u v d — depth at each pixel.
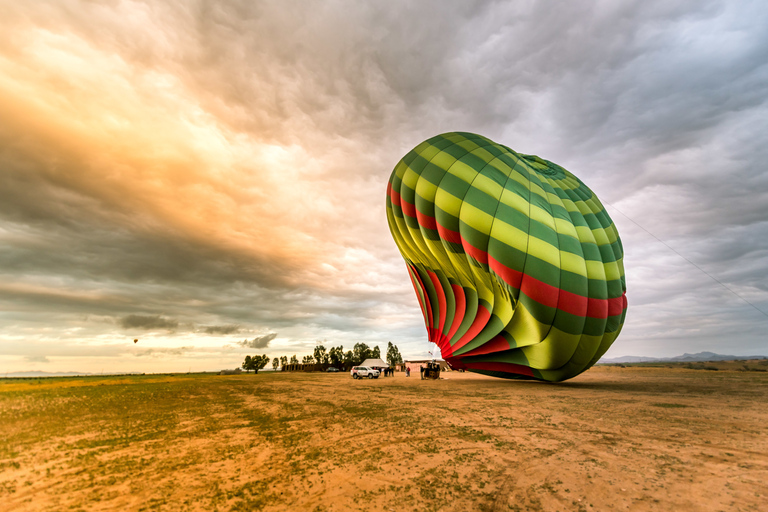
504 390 22.78
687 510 5.20
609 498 5.61
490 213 23.00
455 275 27.80
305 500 5.53
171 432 10.11
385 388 25.83
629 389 22.62
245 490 5.91
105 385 27.11
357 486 6.13
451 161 26.05
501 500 5.56
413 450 8.35
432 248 27.62
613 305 24.45
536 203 23.58
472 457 7.77
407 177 28.25
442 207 24.92
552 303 21.69
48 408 13.76
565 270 21.97
